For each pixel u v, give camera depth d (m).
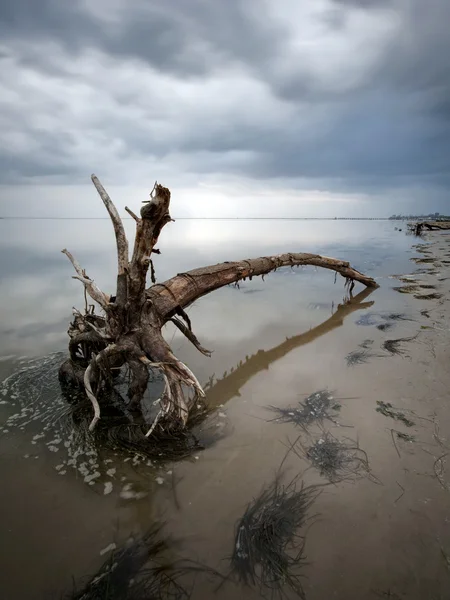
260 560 2.48
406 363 5.66
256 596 2.23
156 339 4.70
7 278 13.71
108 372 4.91
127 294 4.59
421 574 2.33
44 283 12.86
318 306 10.05
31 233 45.09
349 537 2.63
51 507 3.01
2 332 7.62
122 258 4.70
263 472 3.40
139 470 3.48
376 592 2.23
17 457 3.67
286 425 4.18
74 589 2.30
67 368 5.34
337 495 3.05
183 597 2.23
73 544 2.65
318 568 2.41
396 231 50.47
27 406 4.69
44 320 8.55
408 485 3.11
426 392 4.70
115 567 2.44
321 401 4.65
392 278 13.92
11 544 2.64
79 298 10.77
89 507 3.01
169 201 4.48
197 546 2.61
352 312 9.23
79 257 20.08
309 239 35.62
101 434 4.09
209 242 31.94
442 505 2.86
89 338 5.14
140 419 4.43
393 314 8.63
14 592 2.28
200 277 6.65
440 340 6.58
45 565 2.48
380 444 3.70
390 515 2.81
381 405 4.46
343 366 5.77
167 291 5.81
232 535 2.69
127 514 2.93
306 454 3.63
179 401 4.31
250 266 8.27
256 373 5.75
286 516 2.82
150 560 2.49
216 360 6.38
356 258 20.09
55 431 4.14
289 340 7.30
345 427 4.05
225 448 3.79
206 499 3.08
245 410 4.58
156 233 4.59
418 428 3.94
